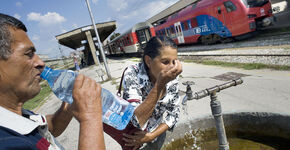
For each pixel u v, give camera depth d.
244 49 9.16
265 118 2.00
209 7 12.33
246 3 10.41
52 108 6.54
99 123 0.72
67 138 3.71
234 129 2.23
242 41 11.53
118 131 1.59
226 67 6.76
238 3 10.48
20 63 0.67
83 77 0.76
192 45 17.22
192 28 14.55
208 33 13.12
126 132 1.58
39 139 0.72
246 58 7.40
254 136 2.11
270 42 9.03
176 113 1.66
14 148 0.56
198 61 9.01
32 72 0.72
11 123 0.65
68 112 1.12
